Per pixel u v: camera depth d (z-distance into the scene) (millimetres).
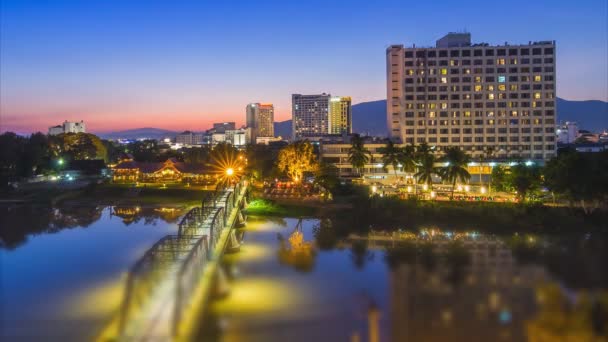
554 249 68312
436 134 181125
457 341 38344
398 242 82688
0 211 126438
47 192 150625
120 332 36000
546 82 178125
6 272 66062
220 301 51281
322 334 41781
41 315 47875
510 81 179125
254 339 40969
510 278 53938
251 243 84375
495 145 179625
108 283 60469
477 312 44375
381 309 47719
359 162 151000
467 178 119250
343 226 98625
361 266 66688
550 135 178125
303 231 95938
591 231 84250
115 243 86438
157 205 135625
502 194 129125
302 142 166250
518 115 179000
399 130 191750
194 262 49094
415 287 54156
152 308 39906
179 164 190250
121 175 193375
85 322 46062
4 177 155875
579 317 30016
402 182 169750
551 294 32844
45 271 66500
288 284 58375
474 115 180125
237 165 184000
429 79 181250
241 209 108375
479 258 67750
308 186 149875
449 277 57562
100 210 128000
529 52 178250
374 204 109312
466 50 179875
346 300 51188
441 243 80625
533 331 32125
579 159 96562
